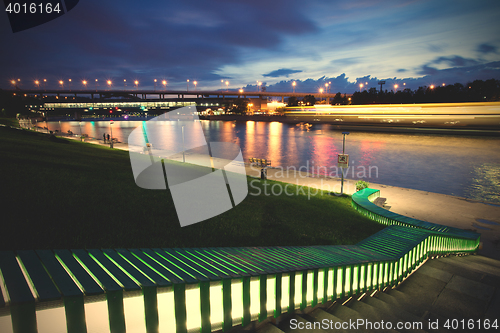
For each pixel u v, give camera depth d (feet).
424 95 357.82
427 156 132.16
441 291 19.80
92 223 19.40
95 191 29.37
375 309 13.87
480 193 75.56
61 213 20.17
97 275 7.05
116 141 146.82
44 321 5.46
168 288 7.22
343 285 14.67
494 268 25.98
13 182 26.61
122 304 6.35
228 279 8.70
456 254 34.96
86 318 5.98
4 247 13.57
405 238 26.96
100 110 542.16
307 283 12.27
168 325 7.36
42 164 40.14
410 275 22.72
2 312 5.00
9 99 311.47
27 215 18.29
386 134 237.45
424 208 58.29
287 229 30.19
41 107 421.59
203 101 563.48
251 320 9.80
